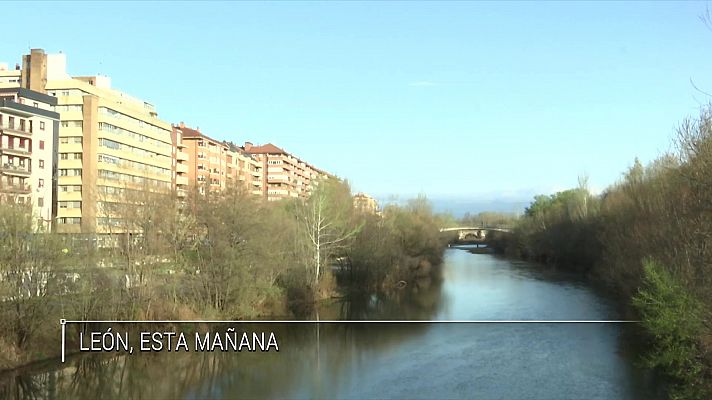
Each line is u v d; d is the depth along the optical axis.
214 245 54.53
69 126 98.50
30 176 86.44
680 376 31.03
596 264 82.44
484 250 176.50
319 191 73.94
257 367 41.91
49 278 41.00
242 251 55.84
